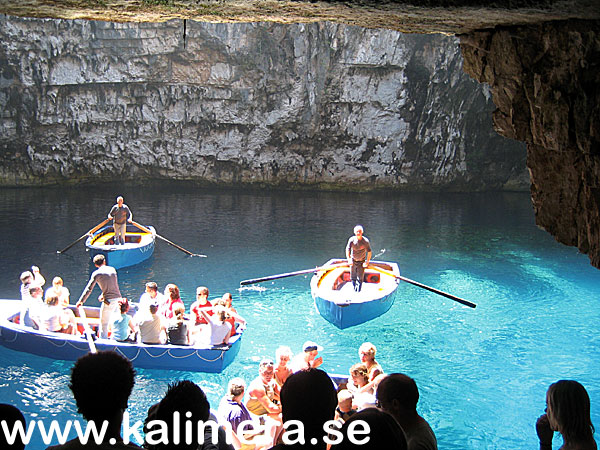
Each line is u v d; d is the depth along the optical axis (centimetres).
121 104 2530
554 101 358
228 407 558
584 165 359
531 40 362
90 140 2547
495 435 709
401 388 277
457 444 691
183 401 272
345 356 930
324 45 2419
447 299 1234
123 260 1400
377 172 2616
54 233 1708
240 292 1246
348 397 531
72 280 1291
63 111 2473
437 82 2452
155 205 2219
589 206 356
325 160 2638
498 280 1372
